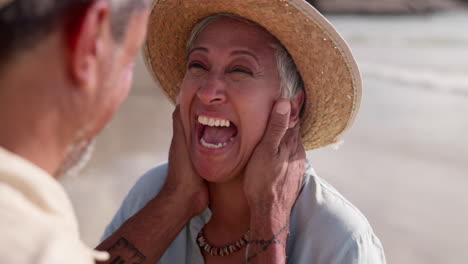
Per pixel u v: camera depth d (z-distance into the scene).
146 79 10.89
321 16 1.53
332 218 1.55
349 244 1.50
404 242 4.93
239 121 1.63
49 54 0.84
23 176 0.81
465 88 14.32
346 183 6.33
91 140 0.99
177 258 1.76
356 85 1.64
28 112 0.84
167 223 1.64
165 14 1.81
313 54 1.62
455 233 5.12
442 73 17.42
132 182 5.21
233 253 1.71
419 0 58.34
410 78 16.06
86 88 0.89
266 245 1.50
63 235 0.82
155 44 1.91
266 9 1.55
